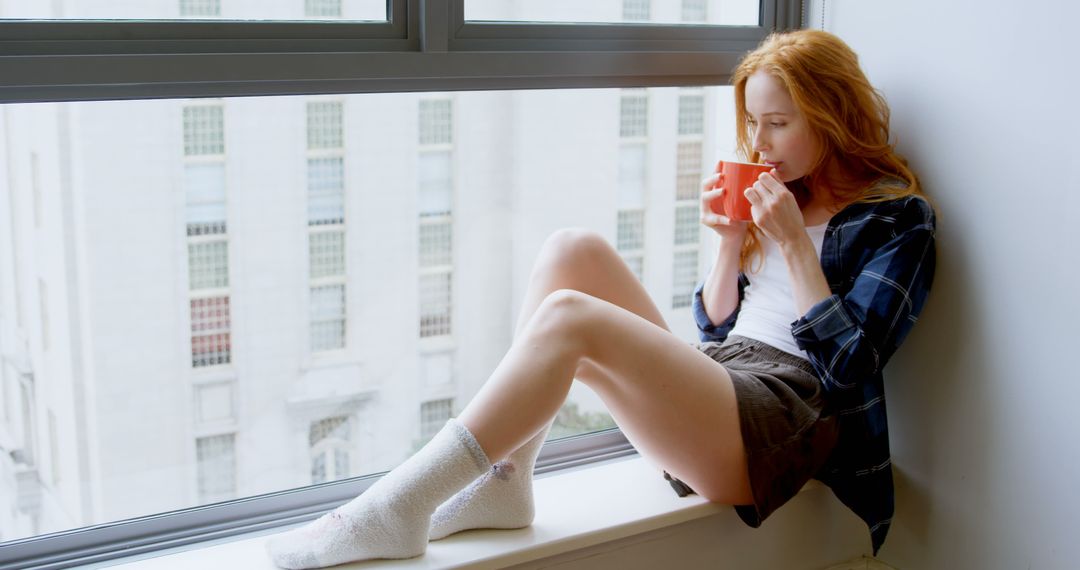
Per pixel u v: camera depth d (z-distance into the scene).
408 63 1.42
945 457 1.62
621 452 1.76
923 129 1.58
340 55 1.37
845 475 1.56
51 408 3.04
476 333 4.22
